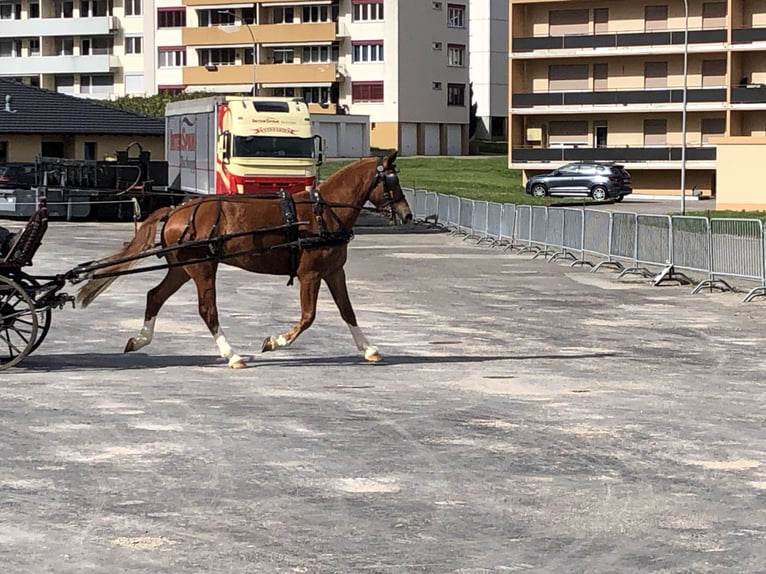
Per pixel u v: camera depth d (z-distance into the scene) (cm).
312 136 4091
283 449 990
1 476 894
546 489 873
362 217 5191
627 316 2061
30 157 5856
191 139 4659
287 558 707
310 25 9588
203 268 1437
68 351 1561
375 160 1470
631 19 7219
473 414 1155
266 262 1447
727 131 6925
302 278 1459
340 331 1791
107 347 1600
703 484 892
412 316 2006
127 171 4897
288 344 1469
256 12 9838
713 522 791
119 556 707
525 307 2169
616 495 858
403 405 1198
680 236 2581
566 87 7438
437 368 1463
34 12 10594
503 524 782
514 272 2866
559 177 6619
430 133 9862
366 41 9569
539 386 1338
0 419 1101
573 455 983
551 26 7406
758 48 6812
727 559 714
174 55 10169
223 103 4169
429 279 2664
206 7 9931
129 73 10350
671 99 7069
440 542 741
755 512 816
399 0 9462
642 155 7156
